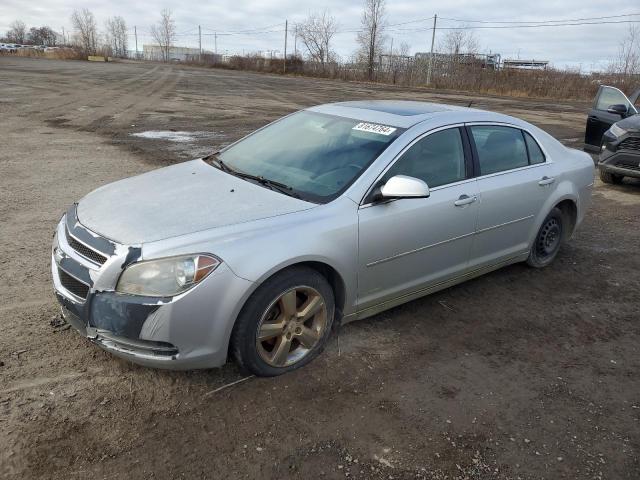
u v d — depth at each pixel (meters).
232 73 56.56
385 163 3.66
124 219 3.12
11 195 6.93
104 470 2.52
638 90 10.68
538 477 2.64
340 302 3.56
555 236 5.29
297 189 3.59
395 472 2.62
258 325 3.08
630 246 6.12
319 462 2.65
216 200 3.36
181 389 3.11
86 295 2.93
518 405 3.19
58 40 145.38
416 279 3.97
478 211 4.21
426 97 29.14
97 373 3.20
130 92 24.14
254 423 2.89
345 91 31.91
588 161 5.48
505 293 4.71
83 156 9.77
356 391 3.21
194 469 2.56
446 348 3.76
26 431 2.70
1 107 16.41
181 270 2.81
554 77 41.44
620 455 2.82
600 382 3.48
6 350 3.36
